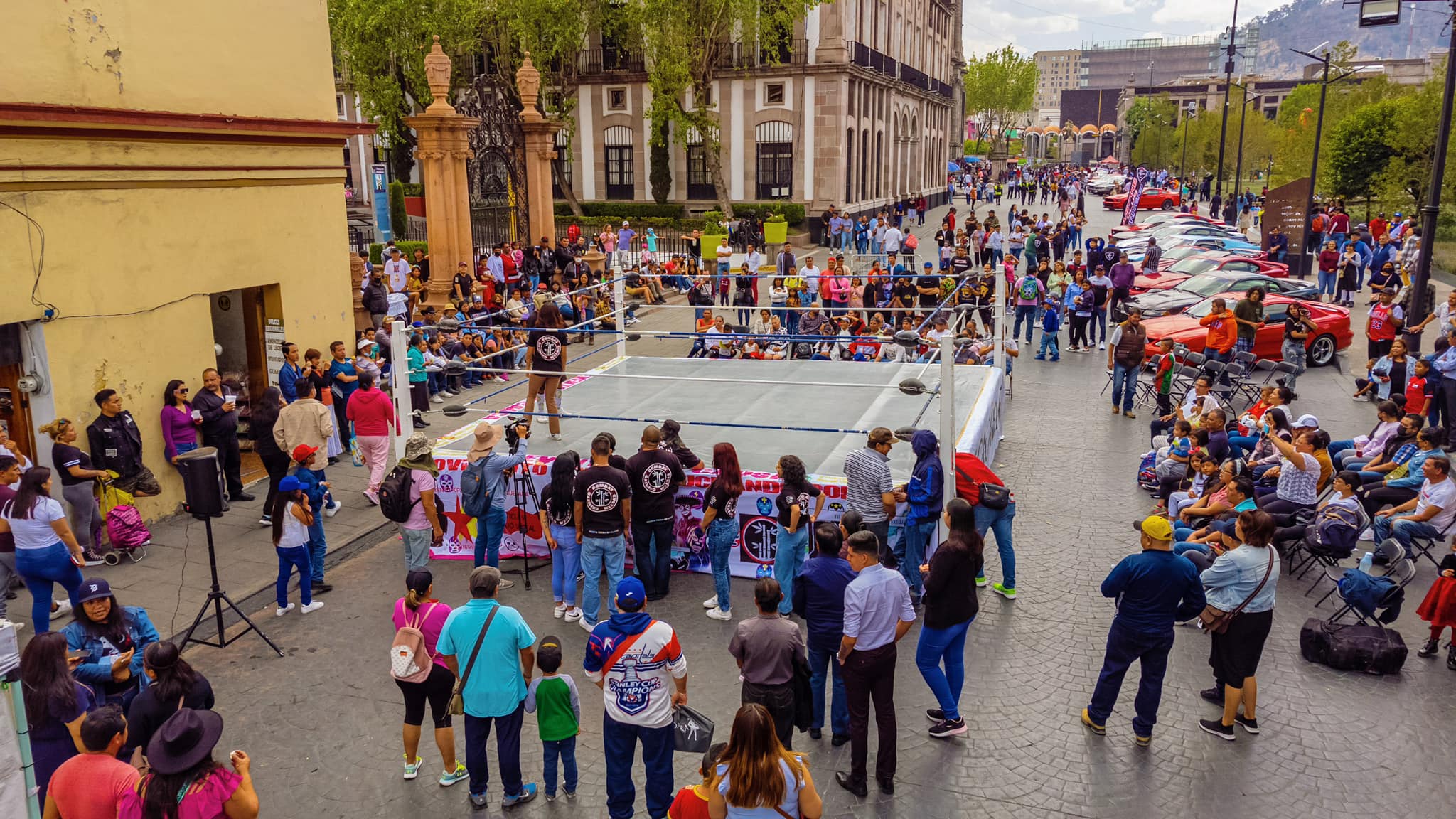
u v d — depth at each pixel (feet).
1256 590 20.54
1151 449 43.55
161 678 17.35
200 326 37.81
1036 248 82.99
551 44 112.78
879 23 147.74
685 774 20.72
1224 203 188.75
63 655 17.52
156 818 14.06
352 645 26.73
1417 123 110.11
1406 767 20.40
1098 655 25.43
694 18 114.32
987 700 23.27
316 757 21.44
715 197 128.57
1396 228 97.81
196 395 36.86
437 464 32.65
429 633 19.80
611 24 118.62
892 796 19.67
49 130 30.76
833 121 120.57
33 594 25.82
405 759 21.02
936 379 43.34
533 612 28.48
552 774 19.44
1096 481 39.52
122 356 34.40
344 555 33.24
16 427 31.96
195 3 36.78
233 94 39.01
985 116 400.88
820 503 27.94
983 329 58.54
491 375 59.93
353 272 52.75
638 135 130.11
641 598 17.89
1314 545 28.91
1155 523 20.42
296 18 42.37
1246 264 79.92
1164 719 22.41
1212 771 20.34
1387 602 24.76
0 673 14.32
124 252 34.17
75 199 32.22
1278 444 30.81
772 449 34.22
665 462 28.09
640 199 132.57
